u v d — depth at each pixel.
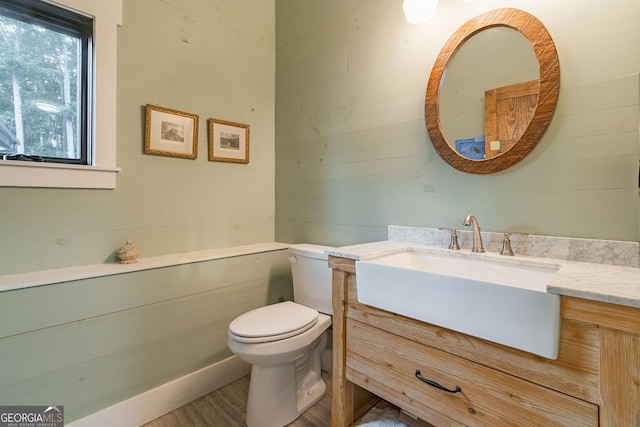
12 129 1.23
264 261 1.87
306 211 1.95
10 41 1.22
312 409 1.46
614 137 0.92
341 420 1.17
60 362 1.15
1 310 1.03
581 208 0.98
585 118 0.97
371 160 1.59
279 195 2.15
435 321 0.84
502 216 1.15
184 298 1.51
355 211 1.67
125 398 1.32
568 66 1.00
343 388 1.17
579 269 0.84
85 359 1.21
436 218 1.34
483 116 1.18
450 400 0.86
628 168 0.90
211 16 1.81
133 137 1.51
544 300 0.66
